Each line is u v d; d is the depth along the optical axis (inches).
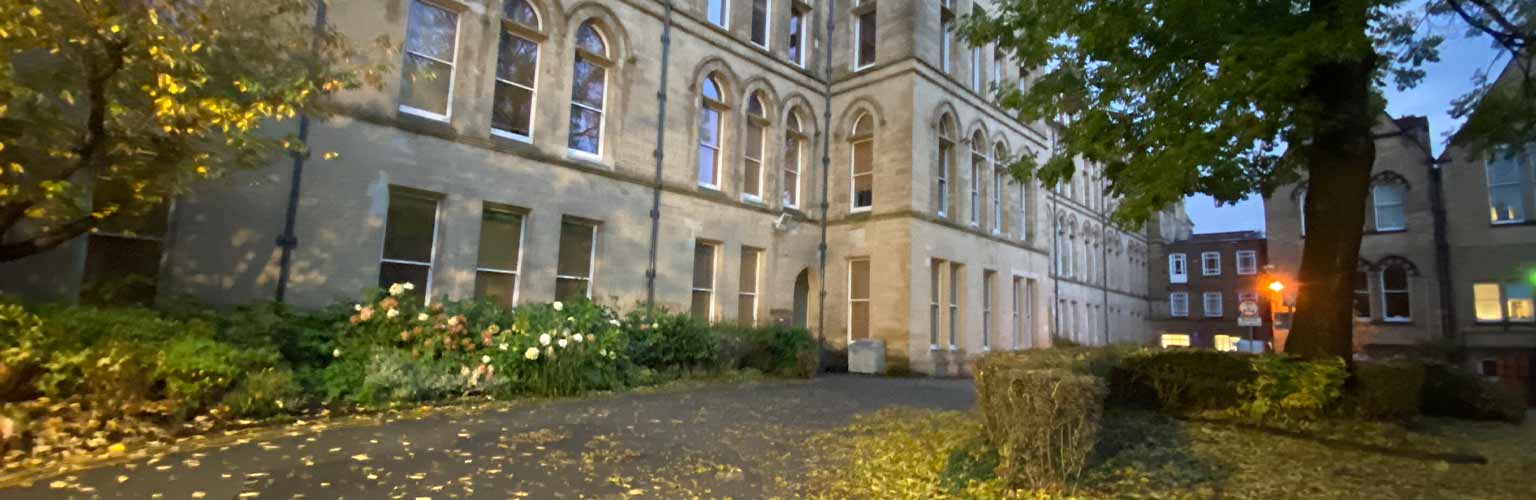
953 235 767.7
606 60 573.9
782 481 221.6
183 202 370.0
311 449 240.8
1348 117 328.8
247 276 385.1
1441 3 348.5
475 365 377.1
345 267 419.2
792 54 792.3
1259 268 1895.9
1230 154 297.7
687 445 271.9
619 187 569.3
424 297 458.3
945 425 321.7
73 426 230.4
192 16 244.8
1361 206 336.8
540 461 236.7
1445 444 281.0
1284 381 315.3
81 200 273.3
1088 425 208.1
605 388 427.8
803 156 767.7
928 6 765.3
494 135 502.0
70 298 338.0
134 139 245.4
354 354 350.3
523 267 506.9
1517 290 819.4
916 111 724.7
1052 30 359.3
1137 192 340.2
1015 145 919.7
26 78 227.6
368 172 432.8
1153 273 2053.4
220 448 237.1
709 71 657.6
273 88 253.1
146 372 253.9
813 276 761.0
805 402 407.5
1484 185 858.1
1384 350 890.1
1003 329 850.8
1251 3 307.0
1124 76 347.3
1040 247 967.0
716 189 668.1
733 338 560.7
